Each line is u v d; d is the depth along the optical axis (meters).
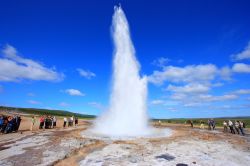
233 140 20.78
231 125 29.78
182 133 23.64
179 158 13.43
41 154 14.40
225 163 12.80
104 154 14.19
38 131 26.27
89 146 16.30
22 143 17.97
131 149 15.38
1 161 12.95
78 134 21.88
